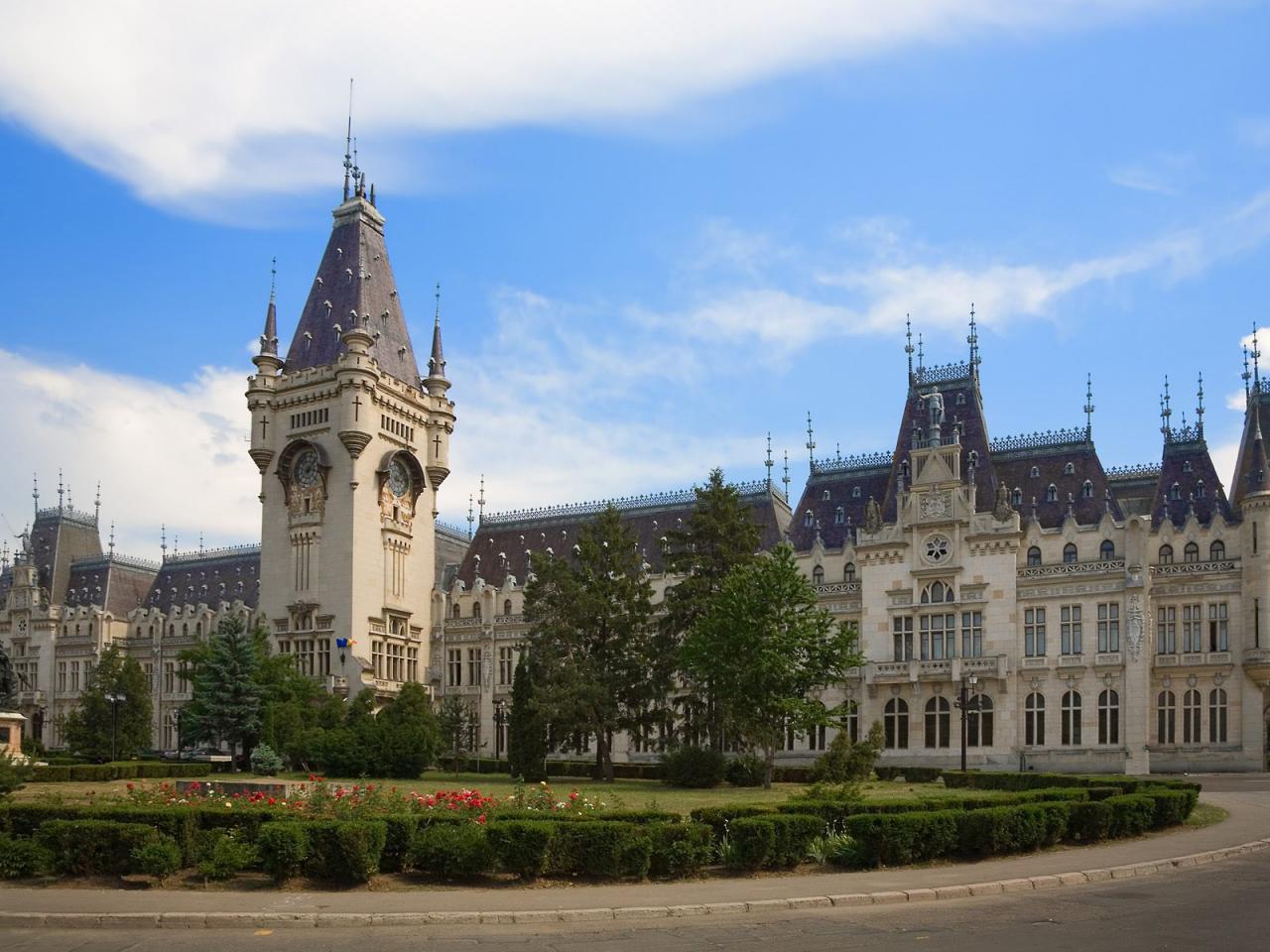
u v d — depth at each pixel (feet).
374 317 397.80
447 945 76.54
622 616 292.40
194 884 98.17
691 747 249.96
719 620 234.99
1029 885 99.19
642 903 89.10
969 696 306.76
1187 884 99.86
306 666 363.56
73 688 489.67
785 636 231.71
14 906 86.94
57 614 500.74
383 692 365.61
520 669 289.53
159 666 467.52
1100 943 75.56
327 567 367.04
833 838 111.96
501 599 391.24
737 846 105.40
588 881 100.68
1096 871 103.65
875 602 326.85
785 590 232.73
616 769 303.07
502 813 112.57
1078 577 303.89
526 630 378.53
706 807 118.52
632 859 101.04
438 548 444.96
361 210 410.93
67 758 360.48
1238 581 299.99
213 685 313.53
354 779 268.00
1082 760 294.05
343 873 97.09
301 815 107.96
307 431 378.73
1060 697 301.43
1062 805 120.98
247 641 320.91
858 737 320.70
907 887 96.53
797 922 84.48
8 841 101.14
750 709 233.96
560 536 409.69
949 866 109.09
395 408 387.14
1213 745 295.28
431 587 400.88
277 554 379.35
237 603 437.99
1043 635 307.17
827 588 337.72
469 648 391.86
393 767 284.20
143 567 524.93
